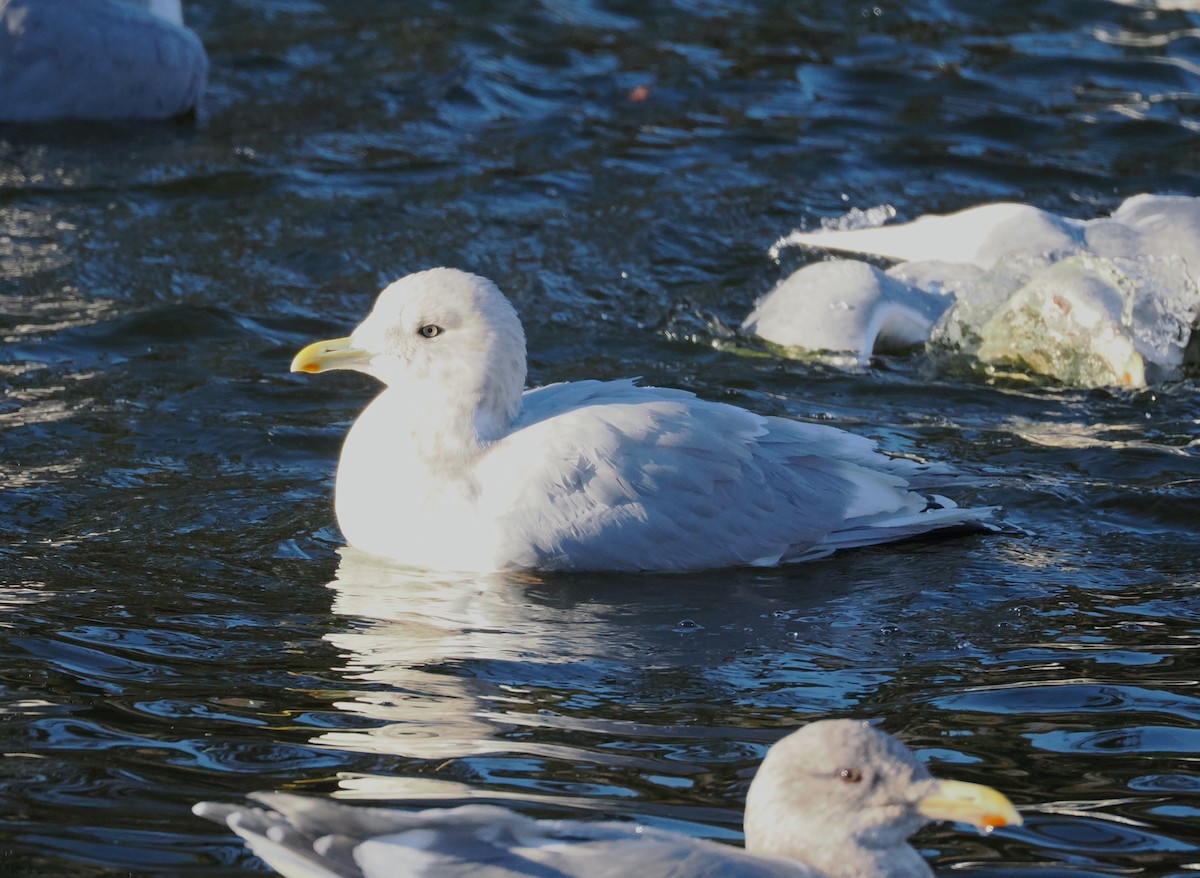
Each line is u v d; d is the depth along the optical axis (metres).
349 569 10.64
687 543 10.73
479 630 9.75
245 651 9.31
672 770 7.96
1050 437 13.34
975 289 15.63
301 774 7.82
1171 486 12.19
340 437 12.92
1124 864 7.20
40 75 19.97
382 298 11.02
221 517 11.38
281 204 17.94
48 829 7.26
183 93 20.52
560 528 10.56
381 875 5.93
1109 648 9.62
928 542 11.35
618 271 16.69
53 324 14.93
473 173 18.88
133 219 17.47
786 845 6.64
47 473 11.97
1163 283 15.33
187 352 14.54
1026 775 8.05
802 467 11.23
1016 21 24.11
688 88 21.58
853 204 18.38
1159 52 22.94
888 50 22.95
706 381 14.37
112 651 9.23
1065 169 19.31
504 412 10.95
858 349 14.95
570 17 24.05
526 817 6.55
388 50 22.73
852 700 8.89
